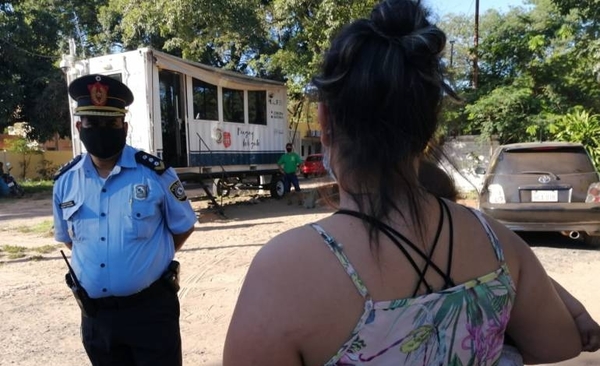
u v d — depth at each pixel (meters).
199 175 11.95
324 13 13.97
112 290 2.40
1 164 19.41
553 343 1.18
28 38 22.70
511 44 14.55
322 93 1.03
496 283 1.03
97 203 2.48
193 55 18.33
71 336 4.37
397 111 0.96
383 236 0.96
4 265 7.22
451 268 1.00
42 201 17.22
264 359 0.92
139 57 10.24
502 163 7.15
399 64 0.95
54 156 28.31
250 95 13.93
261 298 0.94
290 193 16.08
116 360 2.54
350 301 0.92
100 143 2.48
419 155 1.03
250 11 16.80
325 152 1.07
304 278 0.92
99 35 25.56
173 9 15.87
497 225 1.15
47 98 23.08
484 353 1.00
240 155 13.42
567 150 7.00
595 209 6.60
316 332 0.91
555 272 5.85
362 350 0.91
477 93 13.79
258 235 9.23
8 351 4.05
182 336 4.31
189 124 11.61
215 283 5.91
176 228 2.66
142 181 2.53
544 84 14.41
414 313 0.93
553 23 14.64
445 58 1.02
